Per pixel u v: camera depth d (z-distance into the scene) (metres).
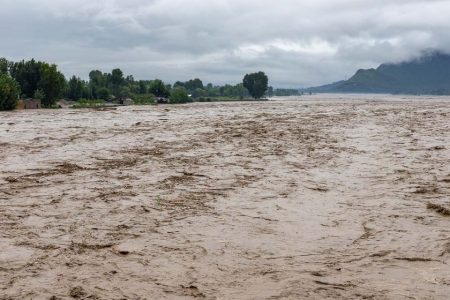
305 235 5.42
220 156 11.20
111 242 5.14
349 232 5.52
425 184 8.02
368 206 6.68
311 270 4.36
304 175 8.89
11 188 7.75
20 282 4.07
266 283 4.06
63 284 4.03
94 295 3.80
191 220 5.99
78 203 6.80
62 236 5.33
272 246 5.04
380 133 16.00
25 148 12.62
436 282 4.06
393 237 5.32
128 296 3.79
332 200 7.04
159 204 6.78
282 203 6.85
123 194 7.36
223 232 5.51
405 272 4.30
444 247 4.96
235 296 3.79
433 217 6.10
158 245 5.05
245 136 15.41
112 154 11.54
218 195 7.35
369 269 4.38
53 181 8.32
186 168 9.62
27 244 5.05
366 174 8.95
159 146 13.03
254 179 8.55
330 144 13.18
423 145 12.84
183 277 4.19
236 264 4.51
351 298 3.75
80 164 10.09
